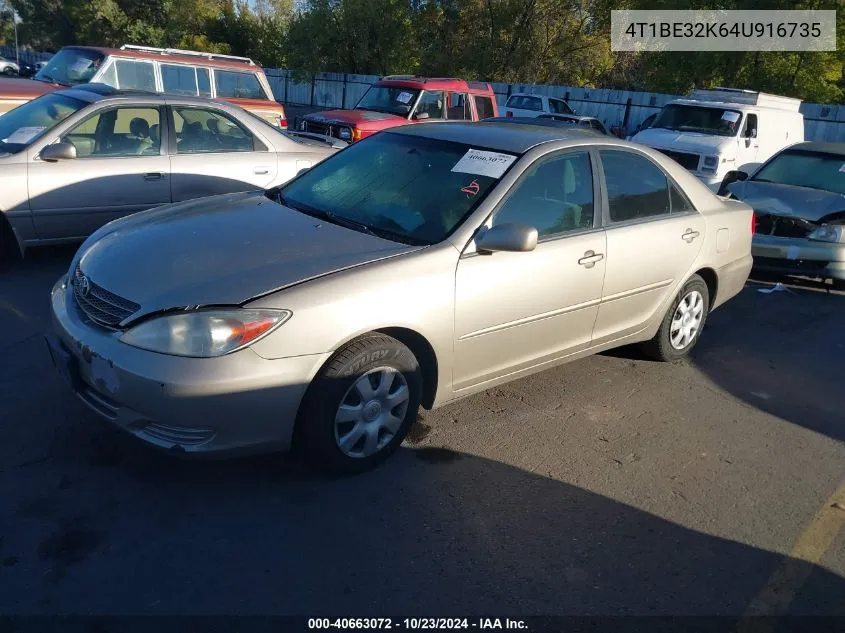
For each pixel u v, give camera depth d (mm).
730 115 13297
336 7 30250
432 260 3523
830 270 7430
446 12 30891
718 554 3199
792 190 8164
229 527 3066
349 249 3508
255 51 40719
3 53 50656
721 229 5301
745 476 3891
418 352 3639
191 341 2947
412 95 12656
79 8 44750
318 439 3264
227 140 7090
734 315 6840
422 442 3898
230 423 3014
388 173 4223
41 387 4094
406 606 2717
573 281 4156
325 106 31484
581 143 4387
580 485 3641
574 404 4562
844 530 3459
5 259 6312
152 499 3207
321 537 3057
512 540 3158
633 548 3186
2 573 2697
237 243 3502
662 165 4941
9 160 5906
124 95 6652
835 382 5332
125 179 6418
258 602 2670
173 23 41031
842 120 21062
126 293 3160
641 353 5395
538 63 30984
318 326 3115
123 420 3084
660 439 4211
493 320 3797
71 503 3131
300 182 4520
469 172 4031
